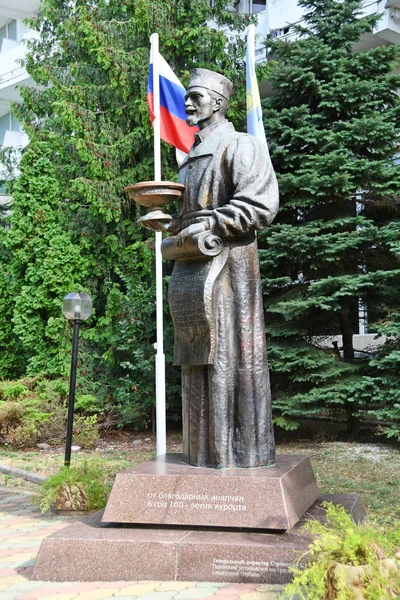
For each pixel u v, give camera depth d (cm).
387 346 1195
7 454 1189
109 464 1048
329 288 1185
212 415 548
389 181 1219
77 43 1497
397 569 356
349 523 401
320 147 1239
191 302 557
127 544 484
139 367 1330
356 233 1186
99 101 1479
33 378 1491
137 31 1412
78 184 1390
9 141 2608
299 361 1167
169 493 512
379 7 1573
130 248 1423
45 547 496
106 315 1456
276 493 496
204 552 471
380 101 1227
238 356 555
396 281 1233
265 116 1252
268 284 1215
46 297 1498
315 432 1324
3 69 2472
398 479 891
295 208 1269
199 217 567
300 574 387
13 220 1547
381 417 1130
